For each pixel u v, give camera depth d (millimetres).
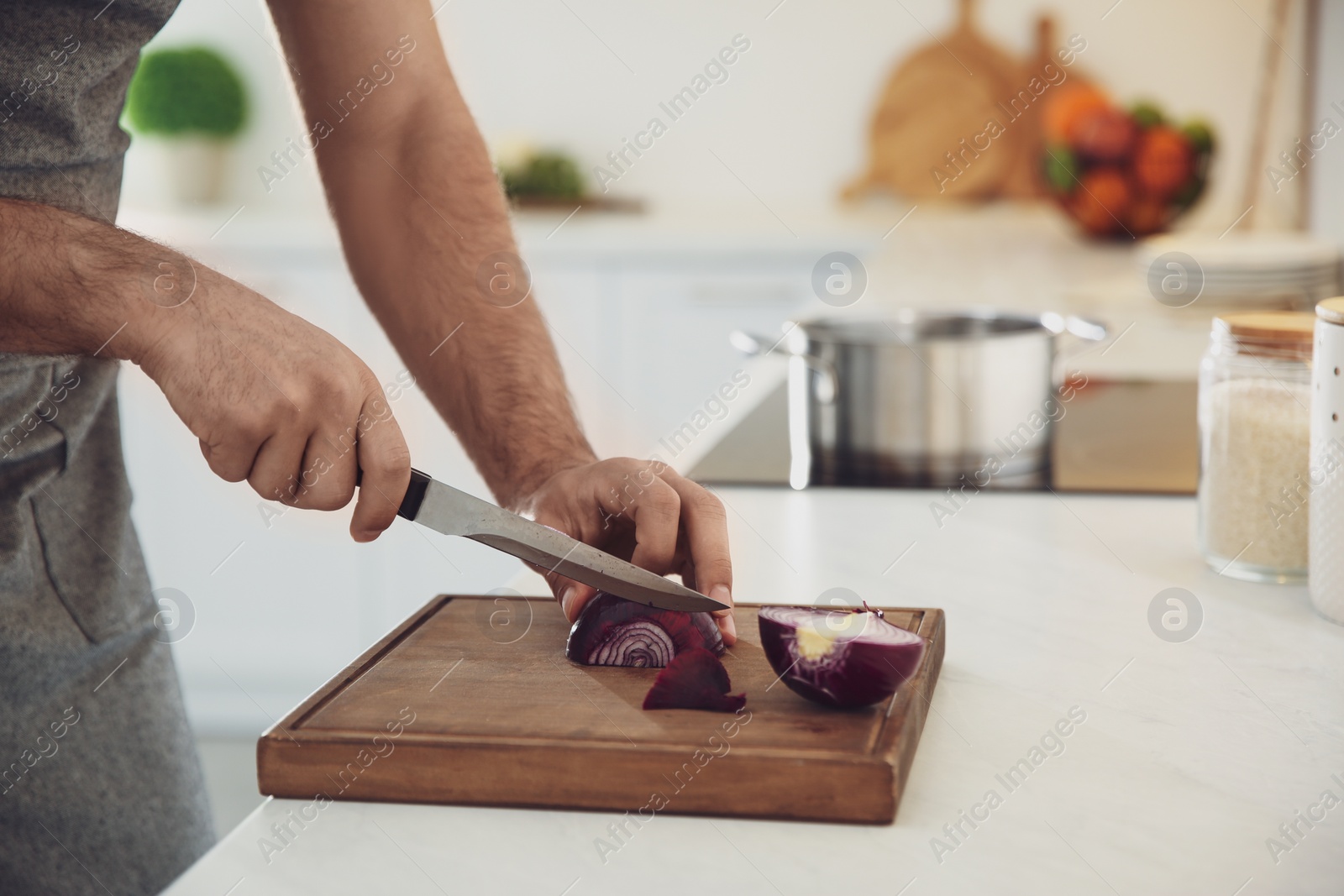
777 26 2982
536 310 978
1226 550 878
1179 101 2768
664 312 2746
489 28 3049
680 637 693
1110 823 548
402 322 987
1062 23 2840
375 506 686
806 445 1271
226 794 2367
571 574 702
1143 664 724
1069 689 691
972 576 896
